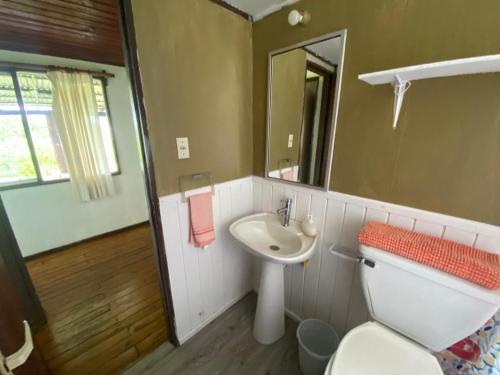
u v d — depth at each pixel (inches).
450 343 32.4
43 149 96.3
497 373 29.5
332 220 49.7
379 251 36.2
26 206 93.8
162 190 46.6
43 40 70.0
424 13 32.3
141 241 113.0
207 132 51.9
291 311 65.5
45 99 93.5
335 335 51.4
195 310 60.1
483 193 32.1
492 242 32.2
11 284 22.7
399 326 37.3
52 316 67.0
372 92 39.1
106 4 50.9
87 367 52.5
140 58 38.6
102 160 108.8
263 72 55.4
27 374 23.6
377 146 40.5
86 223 110.4
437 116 33.7
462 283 29.2
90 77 99.4
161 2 39.4
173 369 52.4
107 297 74.9
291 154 54.2
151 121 42.1
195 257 56.3
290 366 53.0
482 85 29.6
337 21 41.0
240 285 72.6
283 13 48.3
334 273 52.2
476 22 28.9
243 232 55.8
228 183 59.7
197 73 47.1
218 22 48.3
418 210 38.1
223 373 51.6
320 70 44.9
